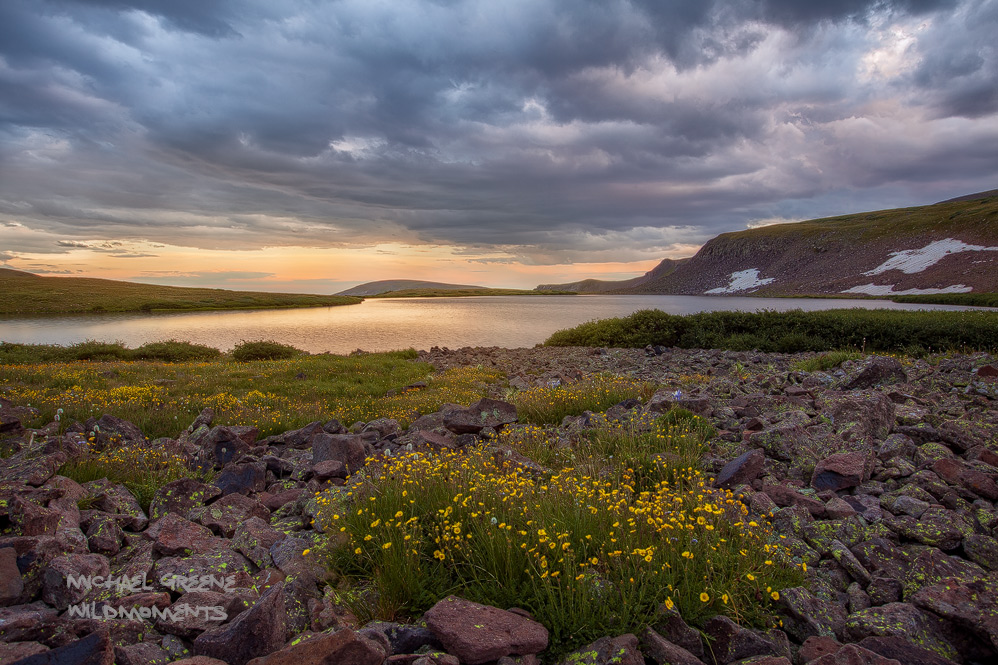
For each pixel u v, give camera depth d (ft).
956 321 81.51
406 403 45.75
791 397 34.65
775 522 17.39
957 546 16.07
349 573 14.88
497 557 13.83
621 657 10.27
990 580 13.70
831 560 15.44
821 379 42.52
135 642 11.84
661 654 10.96
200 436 32.37
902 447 23.43
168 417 36.99
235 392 50.24
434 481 17.95
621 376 54.13
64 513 16.92
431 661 10.46
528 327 181.27
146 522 19.11
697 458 22.81
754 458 21.57
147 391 45.60
